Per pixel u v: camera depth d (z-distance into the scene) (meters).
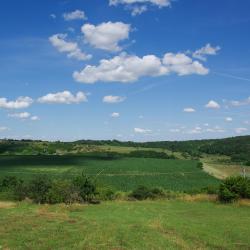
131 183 130.88
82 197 55.84
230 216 44.12
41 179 58.41
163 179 147.88
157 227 32.16
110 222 34.09
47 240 25.50
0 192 61.97
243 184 56.38
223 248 26.75
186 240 28.00
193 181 142.25
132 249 24.00
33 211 41.59
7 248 23.45
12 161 198.38
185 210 48.78
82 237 26.48
